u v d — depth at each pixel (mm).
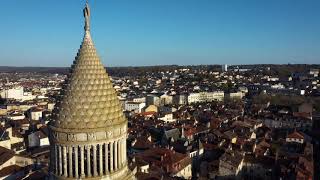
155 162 154750
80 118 41000
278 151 190250
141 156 161000
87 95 41438
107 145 42000
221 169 159250
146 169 140625
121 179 43469
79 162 41844
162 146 196375
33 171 125250
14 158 150500
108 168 42656
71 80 42062
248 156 172375
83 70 41938
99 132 41219
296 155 181125
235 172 155375
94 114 41344
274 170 163000
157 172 137250
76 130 40562
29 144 193250
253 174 167875
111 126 41844
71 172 41469
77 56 42750
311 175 148875
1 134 190875
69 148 41250
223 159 160000
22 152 170250
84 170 42375
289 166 156875
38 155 153875
